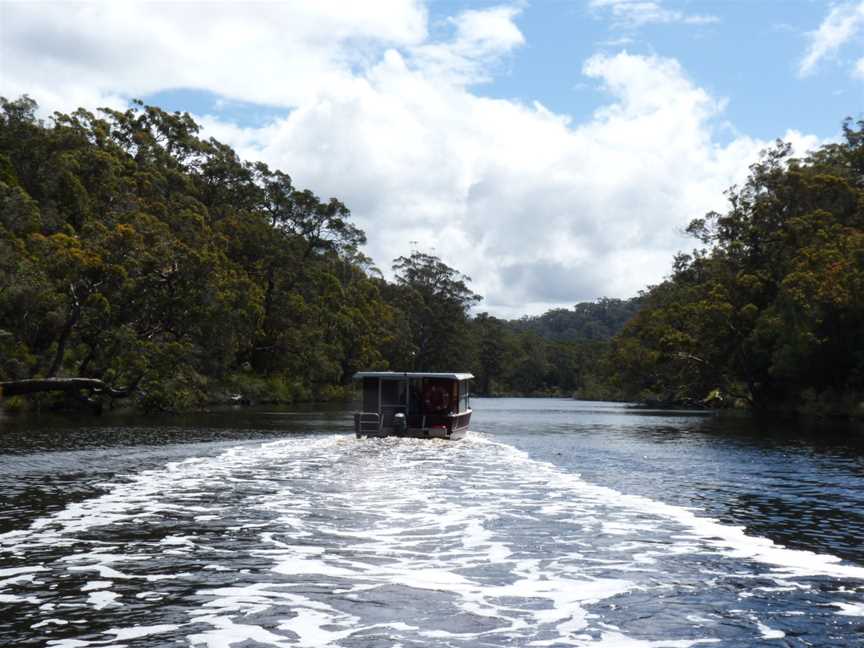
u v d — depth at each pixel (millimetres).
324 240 97312
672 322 84125
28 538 13078
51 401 47406
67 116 84438
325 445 29625
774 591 10227
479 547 12617
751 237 72250
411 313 145250
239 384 72562
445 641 8328
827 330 55469
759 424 48125
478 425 49781
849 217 69062
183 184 93062
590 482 20500
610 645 8250
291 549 12367
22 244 48594
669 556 12102
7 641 8211
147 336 53438
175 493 17781
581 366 195500
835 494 18562
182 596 9844
